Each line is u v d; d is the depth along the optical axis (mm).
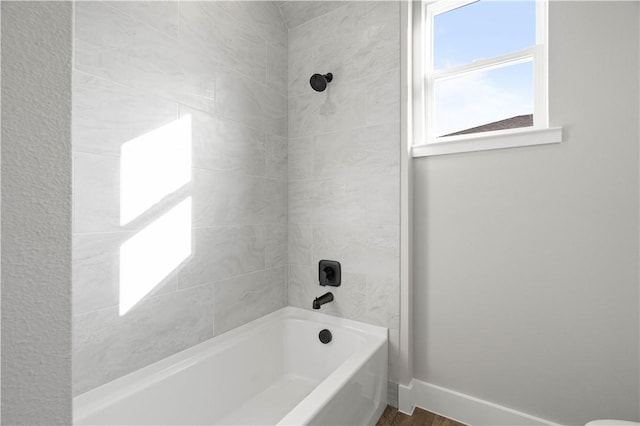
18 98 280
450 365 1746
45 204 299
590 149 1402
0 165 267
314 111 2107
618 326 1362
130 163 1350
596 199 1396
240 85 1873
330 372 1894
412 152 1828
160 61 1461
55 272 307
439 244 1773
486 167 1643
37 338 294
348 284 1970
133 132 1359
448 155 1745
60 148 311
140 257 1387
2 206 268
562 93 1457
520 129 1551
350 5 1974
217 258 1730
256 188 1977
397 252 1804
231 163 1812
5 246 270
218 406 1611
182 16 1557
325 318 2037
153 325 1432
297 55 2188
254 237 1961
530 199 1535
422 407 1812
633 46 1318
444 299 1761
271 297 2086
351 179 1955
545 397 1508
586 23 1405
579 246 1433
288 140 2221
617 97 1350
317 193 2090
